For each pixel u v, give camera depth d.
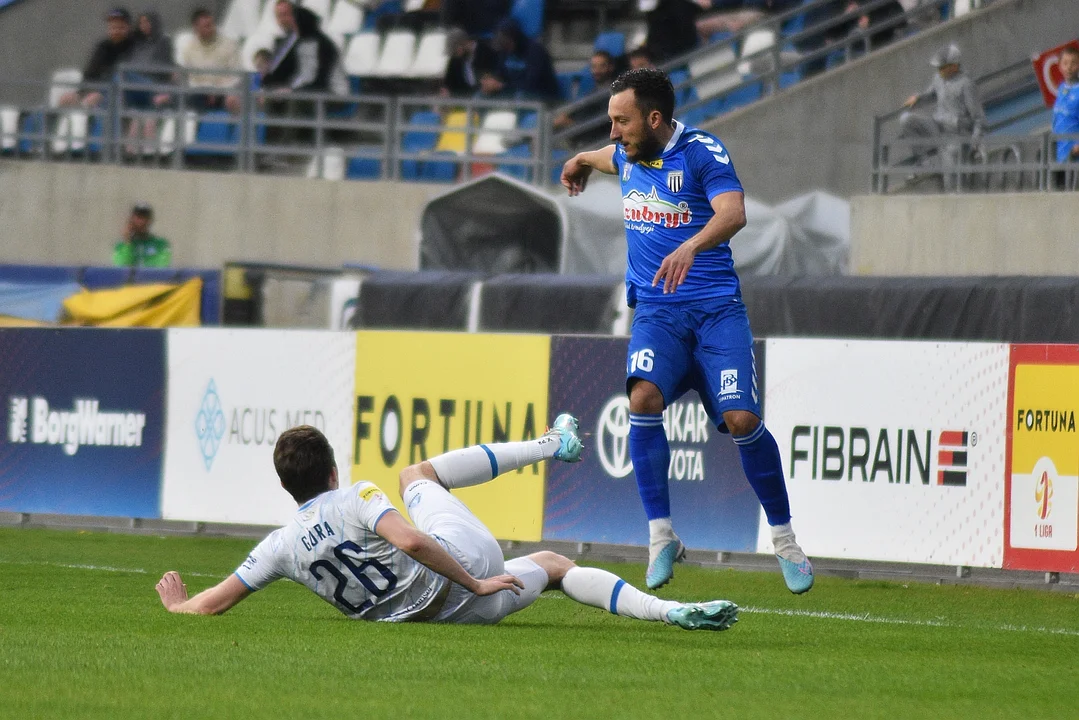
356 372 34.38
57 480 38.16
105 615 18.27
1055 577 28.05
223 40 63.84
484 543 17.11
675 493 31.23
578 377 31.80
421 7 68.00
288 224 57.22
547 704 12.28
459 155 56.56
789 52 61.91
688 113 61.62
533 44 60.72
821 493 29.69
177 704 12.01
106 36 68.25
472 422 32.97
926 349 28.59
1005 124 51.56
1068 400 26.94
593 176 57.72
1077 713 12.49
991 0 56.69
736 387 18.09
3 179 58.19
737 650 16.17
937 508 28.44
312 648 15.14
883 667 15.05
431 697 12.53
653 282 17.64
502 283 41.50
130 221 56.78
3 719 11.27
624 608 16.83
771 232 45.28
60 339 38.28
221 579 26.56
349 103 63.72
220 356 36.06
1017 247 45.56
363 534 16.88
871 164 51.84
